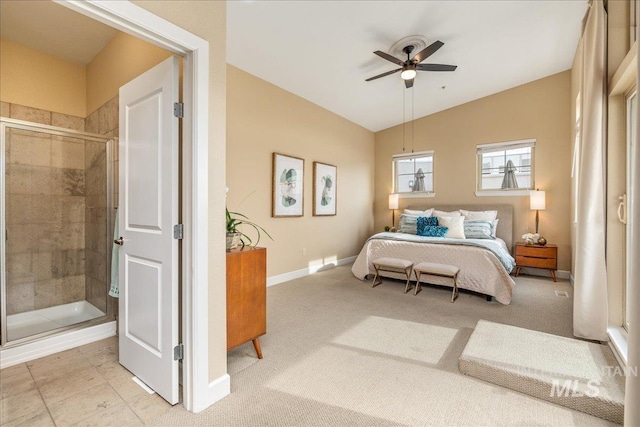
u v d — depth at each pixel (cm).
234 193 386
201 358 168
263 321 229
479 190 558
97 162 300
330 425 157
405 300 365
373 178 679
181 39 156
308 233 506
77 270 321
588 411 164
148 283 186
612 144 240
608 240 243
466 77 469
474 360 199
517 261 475
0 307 223
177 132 169
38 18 261
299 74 415
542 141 496
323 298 373
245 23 305
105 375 204
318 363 218
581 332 244
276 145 445
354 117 592
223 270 183
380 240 455
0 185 235
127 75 259
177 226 169
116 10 132
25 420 161
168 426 156
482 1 304
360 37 339
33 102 307
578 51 392
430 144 604
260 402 175
